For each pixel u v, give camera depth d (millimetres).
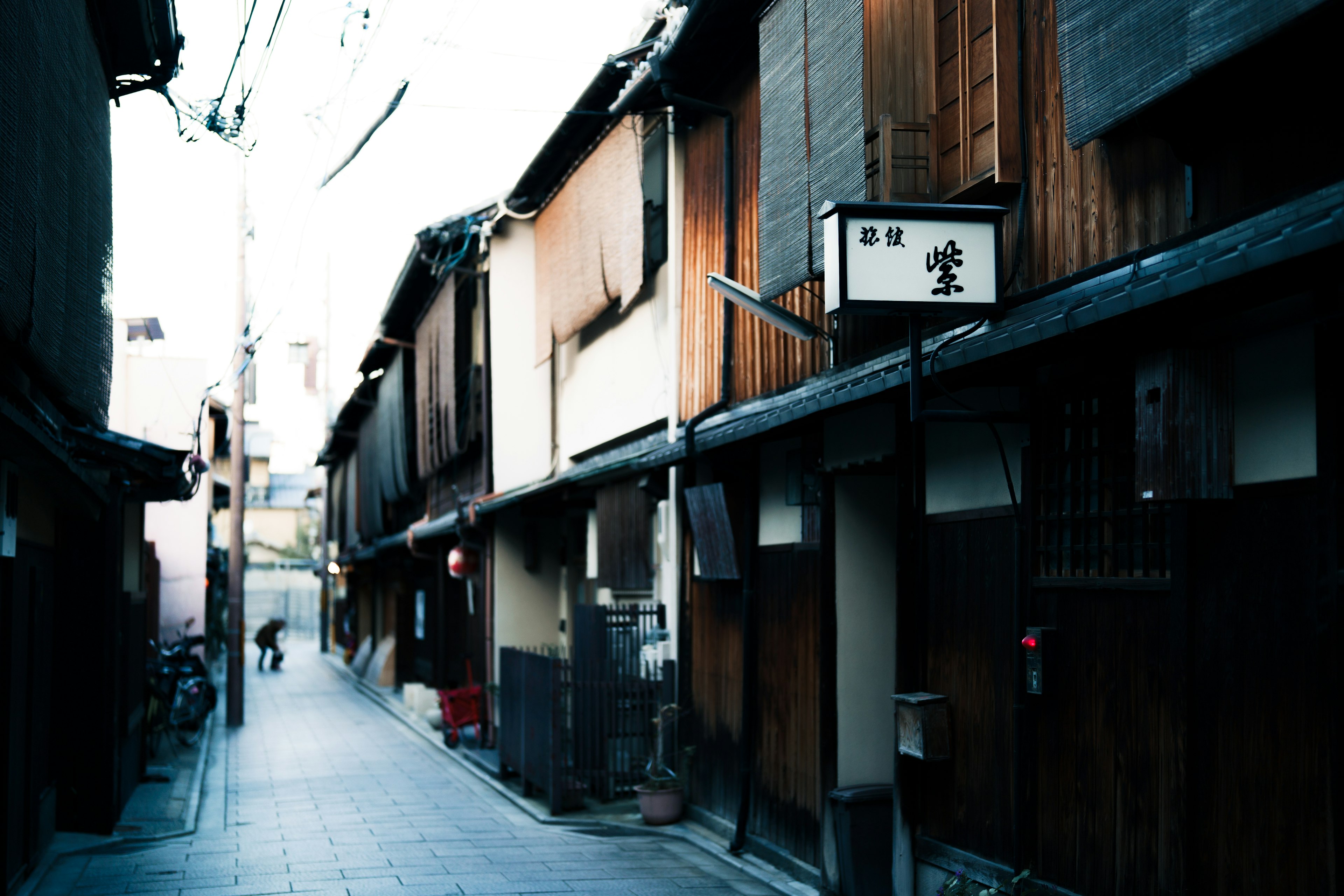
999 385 6988
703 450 10047
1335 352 4715
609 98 14141
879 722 9516
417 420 26828
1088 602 6375
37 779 10656
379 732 23125
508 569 20578
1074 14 6102
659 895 9391
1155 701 5809
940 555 8062
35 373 7168
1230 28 4879
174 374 22562
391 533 33750
